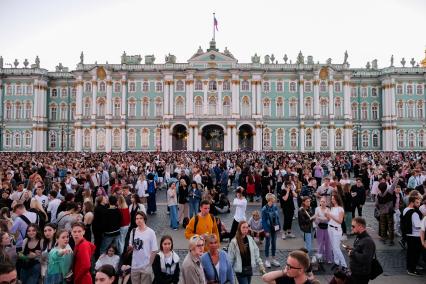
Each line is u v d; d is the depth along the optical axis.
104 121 94.38
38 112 96.06
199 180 26.84
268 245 15.89
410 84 97.06
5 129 96.62
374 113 99.31
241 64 94.31
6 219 12.70
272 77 95.44
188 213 26.14
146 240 11.26
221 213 27.22
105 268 7.84
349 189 20.64
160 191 39.56
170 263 10.24
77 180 24.62
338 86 95.69
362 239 10.82
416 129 96.94
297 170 32.41
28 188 19.89
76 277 9.72
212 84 93.75
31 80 96.25
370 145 99.25
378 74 98.38
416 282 14.11
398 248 18.62
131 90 95.62
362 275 10.59
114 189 20.42
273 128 95.31
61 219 13.83
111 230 13.64
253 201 31.66
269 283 7.89
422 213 14.83
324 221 15.98
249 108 94.19
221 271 9.78
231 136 91.69
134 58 98.94
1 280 6.84
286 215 20.42
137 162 43.50
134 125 95.12
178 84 94.44
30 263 10.48
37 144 95.94
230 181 40.31
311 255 16.88
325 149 95.25
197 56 93.75
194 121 91.38
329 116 94.75
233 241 11.17
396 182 20.95
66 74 98.56
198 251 9.35
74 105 98.56
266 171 29.61
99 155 62.69
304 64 95.06
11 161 38.94
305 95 95.12
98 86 94.69
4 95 96.75
